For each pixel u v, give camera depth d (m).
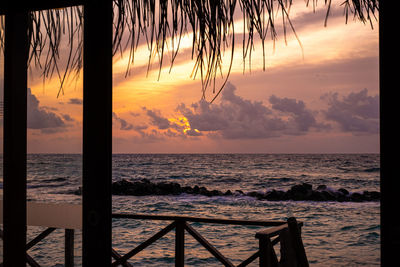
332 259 10.45
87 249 1.75
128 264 3.43
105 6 1.72
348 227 15.29
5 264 1.94
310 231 14.69
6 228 1.95
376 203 23.09
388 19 1.11
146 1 1.49
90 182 1.74
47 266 1.93
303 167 44.94
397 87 1.10
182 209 23.39
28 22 1.94
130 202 25.94
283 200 25.20
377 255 10.77
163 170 47.09
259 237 2.58
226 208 23.30
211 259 9.67
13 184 1.95
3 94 2.00
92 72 1.74
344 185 33.94
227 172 43.31
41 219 1.94
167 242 11.47
